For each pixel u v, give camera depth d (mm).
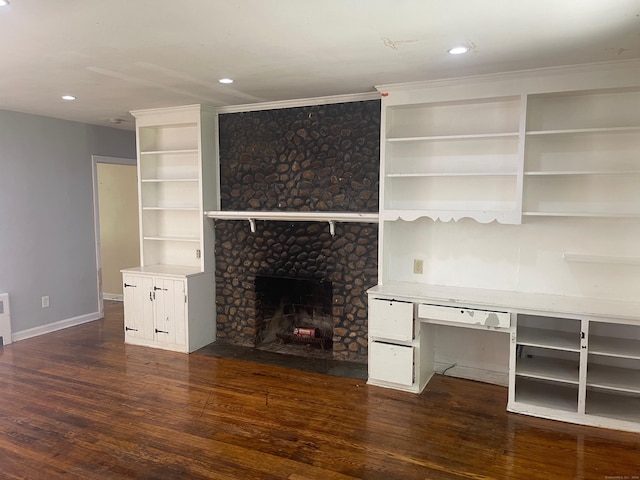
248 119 4684
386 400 3500
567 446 2842
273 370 4137
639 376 3238
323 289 4789
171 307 4652
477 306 3357
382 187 3848
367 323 4246
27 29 2469
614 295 3439
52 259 5344
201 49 2818
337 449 2807
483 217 3496
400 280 4129
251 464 2643
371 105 4102
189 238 5000
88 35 2561
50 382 3840
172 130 5156
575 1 2094
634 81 3037
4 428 3057
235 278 4879
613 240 3416
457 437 2953
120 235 7027
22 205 5008
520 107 3402
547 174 3324
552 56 2920
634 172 3094
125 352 4617
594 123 3381
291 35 2568
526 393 3463
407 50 2816
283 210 4562
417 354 3600
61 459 2695
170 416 3234
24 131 4996
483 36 2576
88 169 5738
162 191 5277
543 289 3637
